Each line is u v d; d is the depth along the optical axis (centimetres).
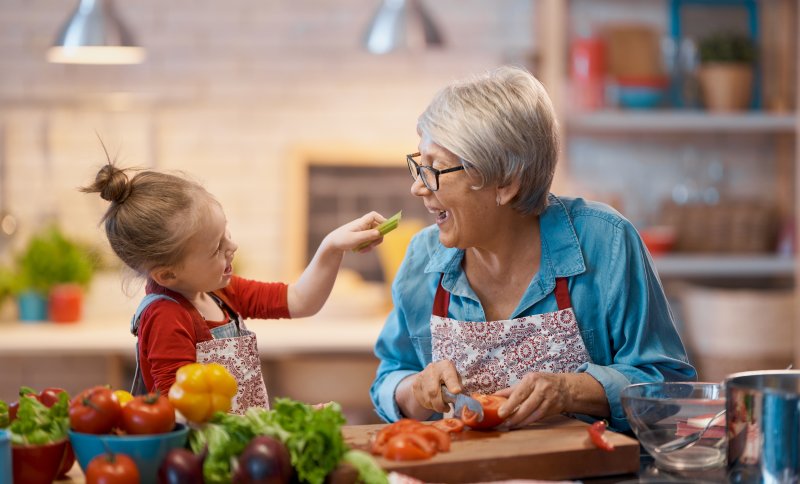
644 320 179
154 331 168
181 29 419
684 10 417
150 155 420
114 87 418
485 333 182
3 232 409
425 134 175
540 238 184
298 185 422
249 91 422
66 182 417
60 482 143
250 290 197
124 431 137
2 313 378
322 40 423
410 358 200
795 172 415
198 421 139
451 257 187
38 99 416
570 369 181
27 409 138
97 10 321
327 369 385
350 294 385
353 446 149
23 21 414
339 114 425
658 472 147
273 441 131
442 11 423
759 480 132
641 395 153
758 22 417
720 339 375
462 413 161
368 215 194
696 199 416
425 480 139
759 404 131
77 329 360
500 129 167
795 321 375
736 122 393
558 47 385
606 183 425
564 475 145
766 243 411
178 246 168
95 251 227
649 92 395
